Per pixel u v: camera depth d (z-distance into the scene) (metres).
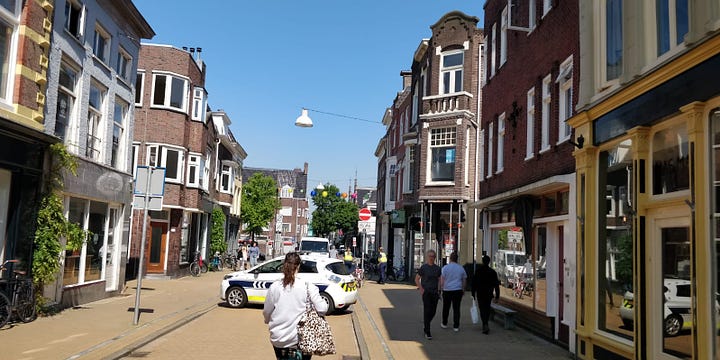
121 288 17.67
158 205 12.08
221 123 37.00
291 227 95.44
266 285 15.61
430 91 25.53
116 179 16.50
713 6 6.19
